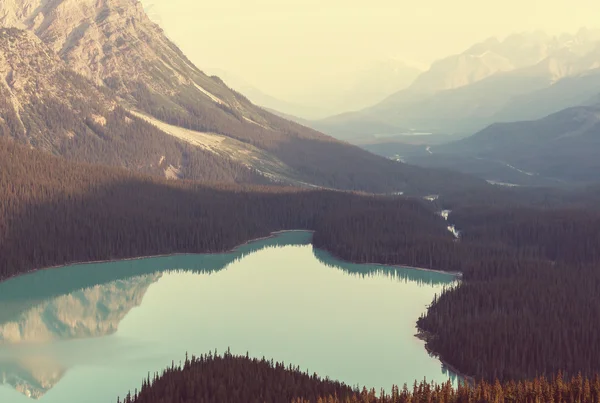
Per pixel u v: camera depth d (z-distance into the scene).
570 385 148.12
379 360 191.50
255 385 151.62
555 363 174.25
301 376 161.25
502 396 144.62
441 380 176.50
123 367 184.38
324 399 144.62
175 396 148.25
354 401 146.00
